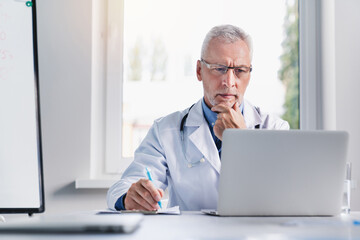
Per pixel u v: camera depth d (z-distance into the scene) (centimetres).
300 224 94
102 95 231
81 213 125
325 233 81
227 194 113
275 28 239
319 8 237
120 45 233
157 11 235
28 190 161
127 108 234
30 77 165
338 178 115
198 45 235
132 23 235
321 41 236
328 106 234
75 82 222
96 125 230
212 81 179
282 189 113
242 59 180
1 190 160
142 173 165
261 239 73
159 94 234
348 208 126
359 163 230
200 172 170
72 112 221
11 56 165
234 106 180
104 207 216
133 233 77
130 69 235
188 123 177
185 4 235
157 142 179
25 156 162
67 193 217
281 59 240
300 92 241
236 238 73
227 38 180
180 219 106
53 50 222
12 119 163
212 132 180
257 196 113
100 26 233
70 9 223
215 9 236
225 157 112
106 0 233
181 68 235
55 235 72
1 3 167
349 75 235
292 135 113
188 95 234
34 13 168
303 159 113
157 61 235
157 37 235
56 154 219
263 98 239
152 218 108
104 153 230
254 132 112
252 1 238
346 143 114
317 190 114
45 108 220
